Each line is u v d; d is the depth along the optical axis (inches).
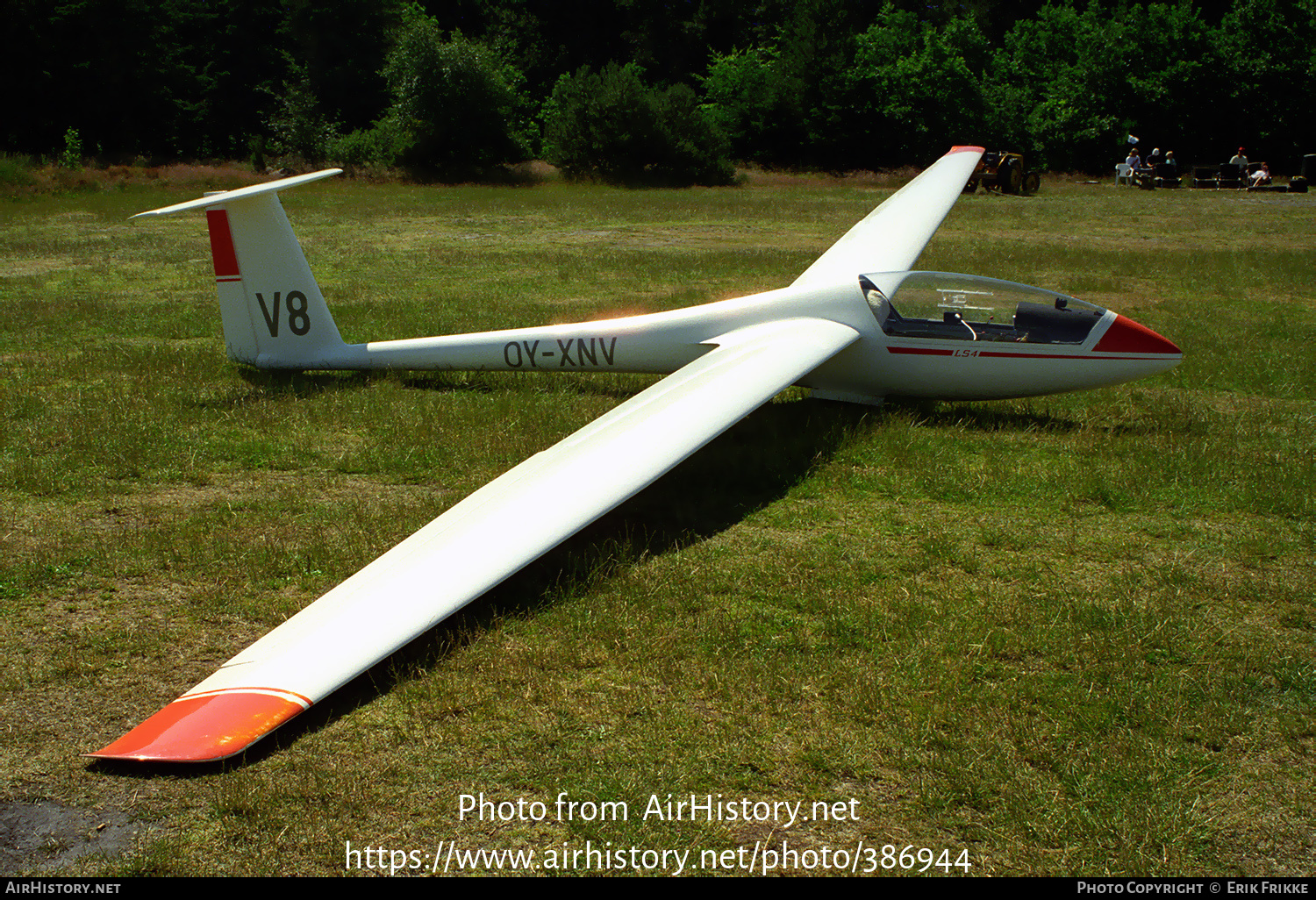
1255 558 195.6
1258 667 153.4
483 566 159.5
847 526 212.8
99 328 413.4
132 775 128.1
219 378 323.3
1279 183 1497.3
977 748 132.6
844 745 134.1
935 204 424.2
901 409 294.5
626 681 150.1
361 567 186.5
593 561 191.6
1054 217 945.5
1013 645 157.9
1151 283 541.3
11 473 232.8
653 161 1572.3
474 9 2506.2
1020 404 300.7
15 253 665.6
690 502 225.9
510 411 281.1
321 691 132.2
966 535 208.2
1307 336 397.7
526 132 1841.8
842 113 1758.1
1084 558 197.0
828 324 287.4
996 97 1785.2
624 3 2422.5
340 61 2005.4
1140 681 148.7
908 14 1838.1
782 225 890.7
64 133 1662.2
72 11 1616.6
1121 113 1743.4
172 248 702.5
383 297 492.7
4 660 155.4
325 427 273.6
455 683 147.8
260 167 1616.6
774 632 164.9
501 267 602.9
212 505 221.6
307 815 121.0
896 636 162.6
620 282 545.0
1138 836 117.0
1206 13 2188.7
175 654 157.6
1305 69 1707.7
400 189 1390.3
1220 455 248.2
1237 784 126.6
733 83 1863.9
